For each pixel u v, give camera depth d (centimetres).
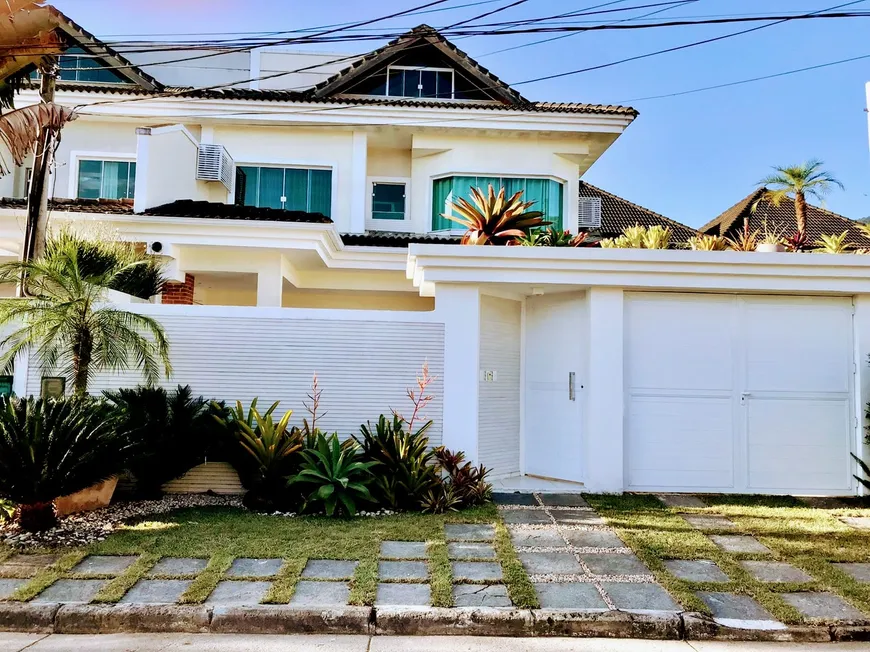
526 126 1474
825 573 532
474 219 986
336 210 1490
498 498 777
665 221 1923
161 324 795
